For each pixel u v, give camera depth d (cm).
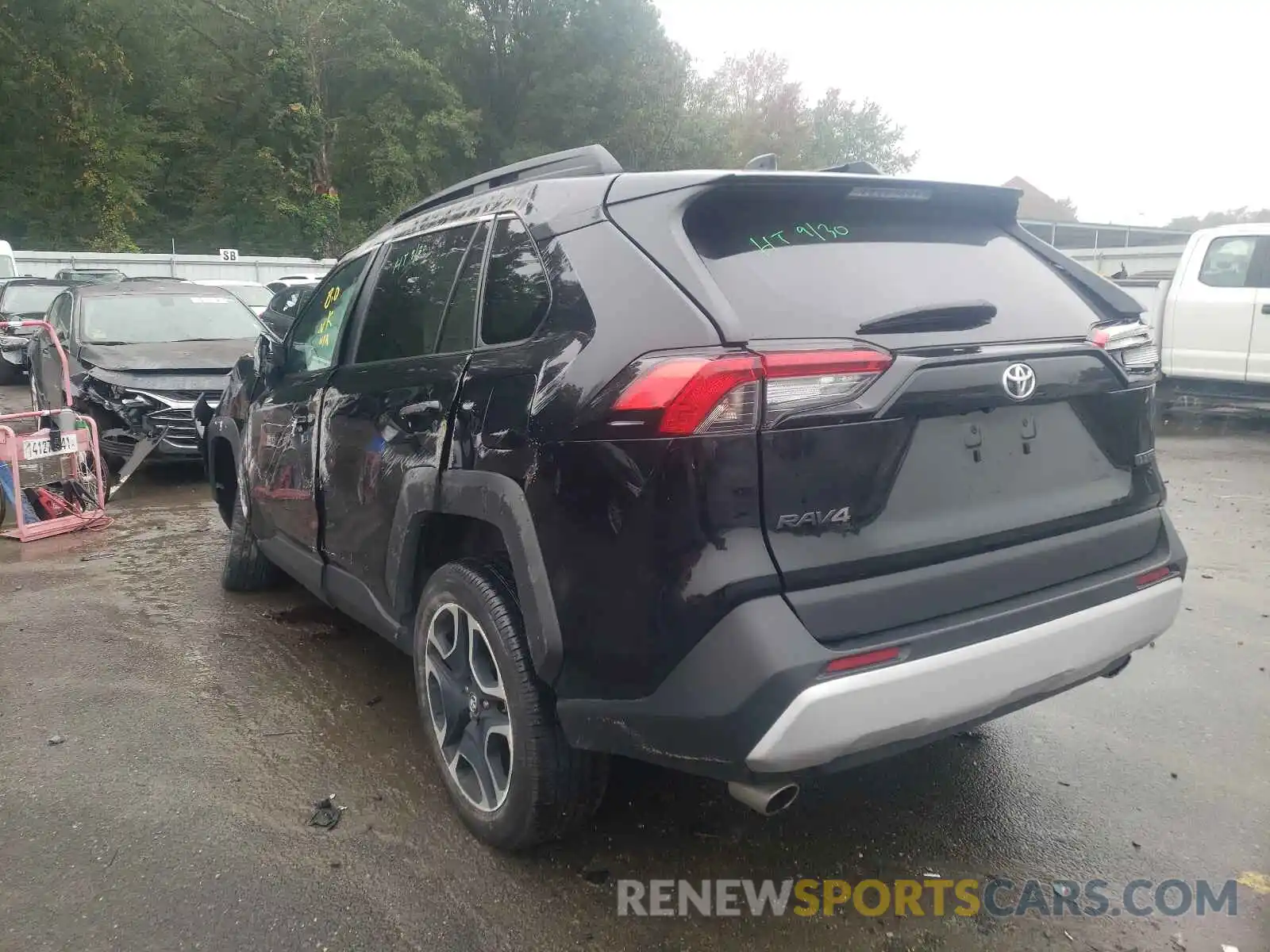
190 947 236
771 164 295
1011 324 253
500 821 265
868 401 214
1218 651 431
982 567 232
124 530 662
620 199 250
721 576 204
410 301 328
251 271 2680
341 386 351
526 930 243
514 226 281
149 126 3997
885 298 240
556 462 231
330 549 362
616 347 225
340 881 262
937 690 215
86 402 797
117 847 277
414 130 3694
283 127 3606
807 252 244
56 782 315
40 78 3462
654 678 216
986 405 231
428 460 284
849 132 6706
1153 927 246
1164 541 279
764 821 293
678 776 317
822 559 211
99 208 3634
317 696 383
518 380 250
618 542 217
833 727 203
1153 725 359
